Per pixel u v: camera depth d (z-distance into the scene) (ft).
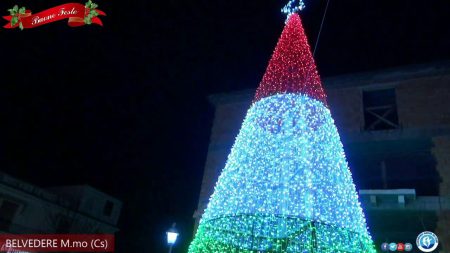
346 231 46.09
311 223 47.14
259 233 48.70
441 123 56.90
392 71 62.28
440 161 55.11
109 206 108.99
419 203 52.85
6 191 88.12
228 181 50.67
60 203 98.73
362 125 61.11
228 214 49.49
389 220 53.88
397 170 57.31
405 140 57.57
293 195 46.75
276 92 50.29
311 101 49.14
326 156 47.52
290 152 47.83
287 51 50.60
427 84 60.29
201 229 52.21
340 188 46.50
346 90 65.05
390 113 61.82
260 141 49.65
